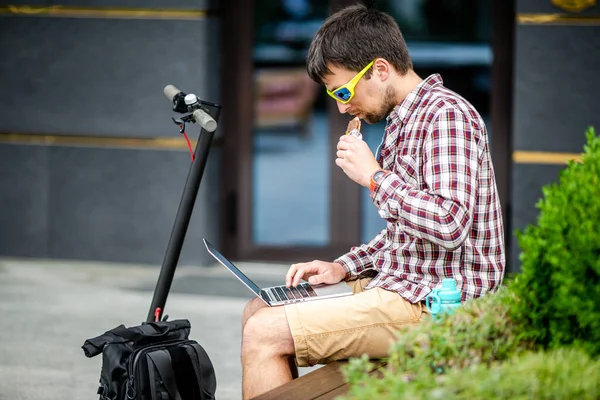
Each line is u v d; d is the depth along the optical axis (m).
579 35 16.36
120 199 18.80
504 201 17.67
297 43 19.59
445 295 8.18
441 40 20.03
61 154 18.98
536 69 16.56
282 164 25.50
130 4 18.28
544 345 7.23
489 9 19.73
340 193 18.72
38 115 18.95
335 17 8.90
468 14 19.88
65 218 19.11
